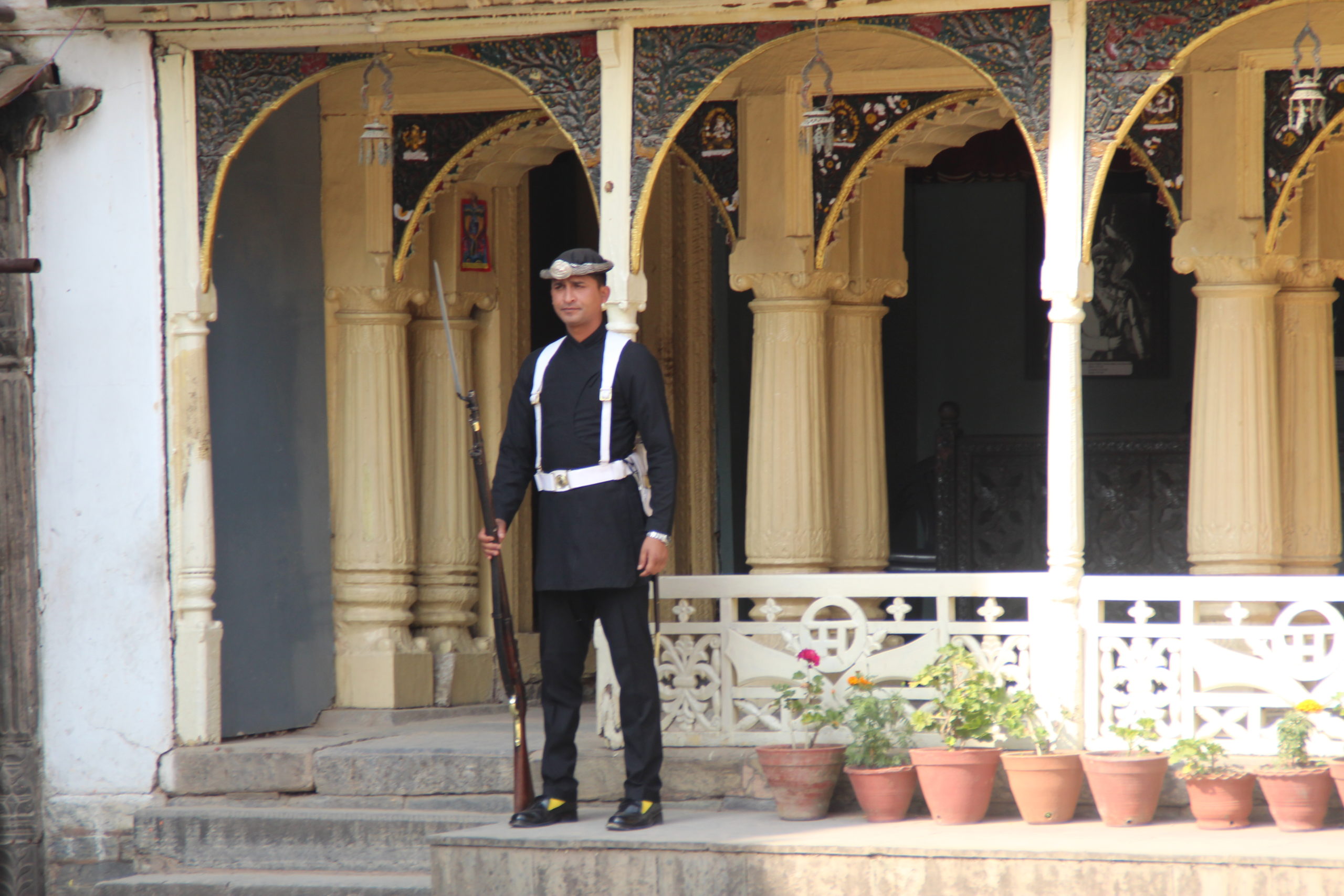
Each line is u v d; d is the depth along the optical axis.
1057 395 13.09
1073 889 11.53
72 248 15.01
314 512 17.16
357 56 14.62
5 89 14.59
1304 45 15.03
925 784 12.66
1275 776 12.03
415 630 18.05
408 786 14.36
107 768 14.86
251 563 16.19
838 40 16.00
